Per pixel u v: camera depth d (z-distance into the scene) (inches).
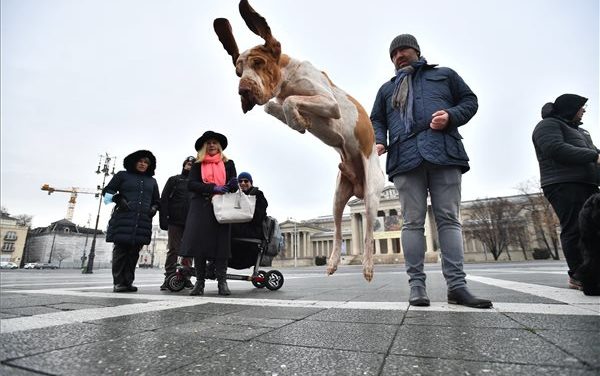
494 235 2128.4
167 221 230.5
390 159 139.8
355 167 125.3
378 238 2368.4
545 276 276.2
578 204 157.5
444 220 128.3
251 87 95.3
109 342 70.6
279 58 103.8
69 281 358.9
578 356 53.9
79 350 64.2
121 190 215.3
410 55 146.1
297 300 146.1
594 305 105.7
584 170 157.9
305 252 3176.7
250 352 62.7
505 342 64.0
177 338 74.0
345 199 136.4
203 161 193.6
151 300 150.4
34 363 56.0
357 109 120.3
